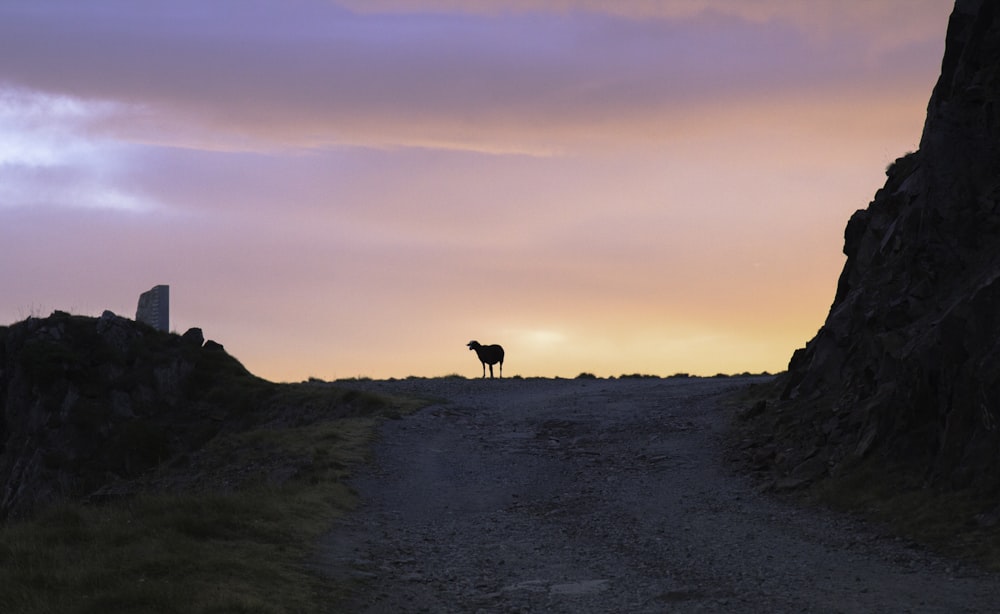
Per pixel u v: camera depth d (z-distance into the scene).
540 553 18.48
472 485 26.41
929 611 13.30
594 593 15.09
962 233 25.38
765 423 29.67
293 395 45.00
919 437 21.89
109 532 16.94
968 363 20.59
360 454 29.08
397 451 30.23
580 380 51.81
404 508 23.34
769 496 23.27
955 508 18.66
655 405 37.81
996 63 26.83
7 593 13.18
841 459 23.91
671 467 27.55
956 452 20.06
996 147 25.58
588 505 23.67
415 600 14.69
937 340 21.97
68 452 44.66
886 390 24.00
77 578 13.85
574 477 27.25
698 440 30.53
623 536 19.98
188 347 50.78
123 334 50.59
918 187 29.34
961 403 20.44
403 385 49.84
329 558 17.14
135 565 14.58
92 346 49.88
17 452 46.69
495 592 15.30
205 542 16.95
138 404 47.31
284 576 15.09
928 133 28.62
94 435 45.28
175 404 47.59
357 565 16.77
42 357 48.16
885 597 14.21
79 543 16.56
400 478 26.72
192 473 33.00
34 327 51.25
